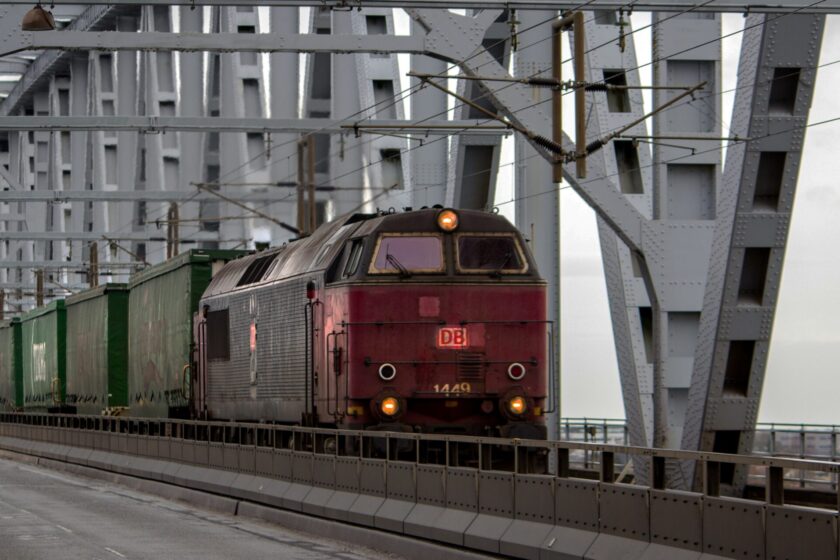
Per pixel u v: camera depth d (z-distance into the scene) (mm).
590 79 37594
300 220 58250
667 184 35906
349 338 29141
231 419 37688
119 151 116438
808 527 12969
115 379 53125
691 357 35219
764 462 13648
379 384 29062
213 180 110750
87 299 57750
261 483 29109
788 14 28500
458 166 52688
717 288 30734
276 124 49969
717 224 30719
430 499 21219
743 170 29688
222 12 101500
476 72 31344
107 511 29781
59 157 130625
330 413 29891
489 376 29562
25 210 134500
